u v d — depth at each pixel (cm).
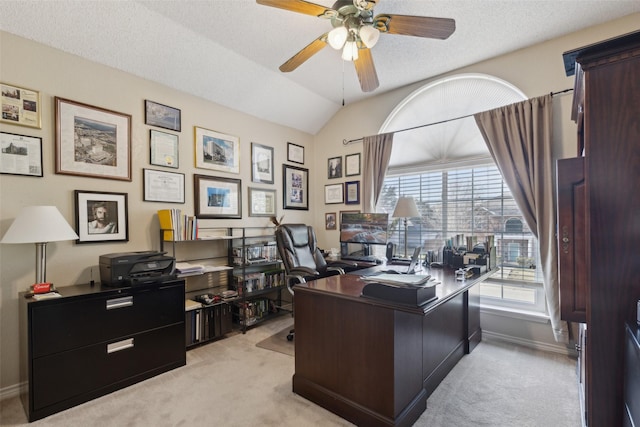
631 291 104
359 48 205
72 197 232
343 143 417
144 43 247
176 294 244
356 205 402
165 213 270
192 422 172
